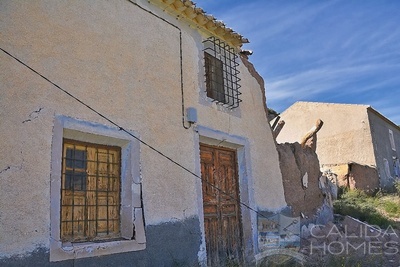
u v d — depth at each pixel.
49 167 3.99
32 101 3.99
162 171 5.33
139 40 5.52
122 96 5.01
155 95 5.54
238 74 7.77
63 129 4.26
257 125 7.95
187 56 6.43
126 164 4.91
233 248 6.62
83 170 4.55
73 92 4.42
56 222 3.94
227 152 7.13
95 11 4.95
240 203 7.07
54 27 4.39
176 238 5.28
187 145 5.91
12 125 3.77
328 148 21.56
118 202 4.85
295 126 23.09
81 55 4.62
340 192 16.84
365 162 20.20
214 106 6.77
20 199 3.69
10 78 3.85
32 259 3.67
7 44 3.90
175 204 5.41
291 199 8.48
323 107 22.27
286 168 8.59
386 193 18.64
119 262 4.46
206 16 6.68
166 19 6.18
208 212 6.29
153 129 5.36
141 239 4.75
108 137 4.71
